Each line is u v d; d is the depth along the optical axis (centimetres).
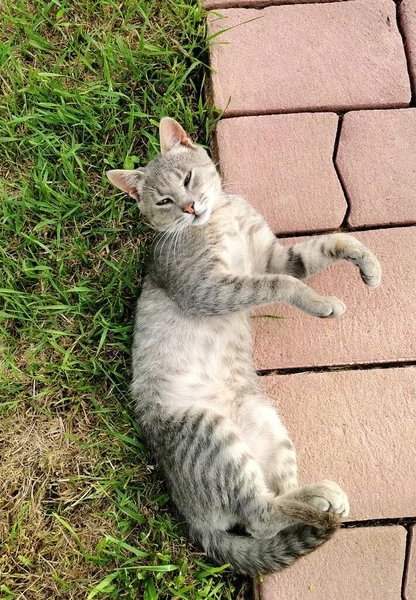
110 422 69
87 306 72
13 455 68
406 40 78
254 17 80
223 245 68
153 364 66
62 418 69
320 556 64
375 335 70
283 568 60
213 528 63
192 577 63
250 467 62
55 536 65
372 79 77
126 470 67
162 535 64
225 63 78
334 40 79
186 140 69
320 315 64
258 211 74
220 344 67
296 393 69
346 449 67
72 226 74
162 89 78
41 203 73
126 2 80
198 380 66
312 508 58
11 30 80
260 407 67
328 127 76
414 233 72
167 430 64
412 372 69
